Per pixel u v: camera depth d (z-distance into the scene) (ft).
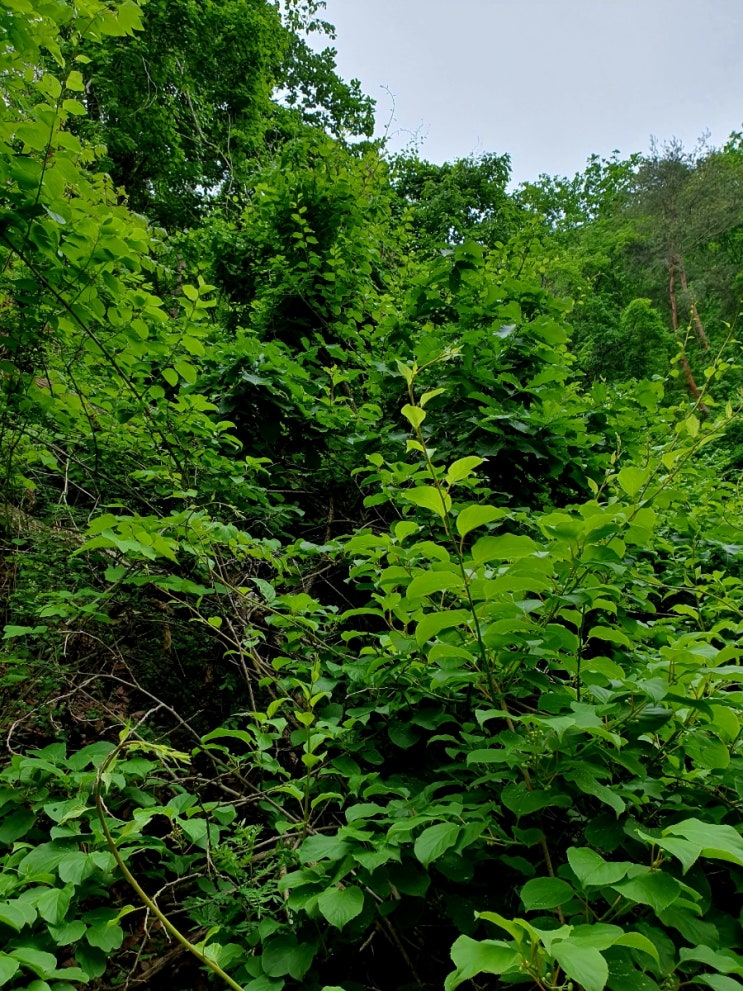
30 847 4.56
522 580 3.94
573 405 12.33
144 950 5.45
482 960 2.41
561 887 3.48
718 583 9.16
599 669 4.54
